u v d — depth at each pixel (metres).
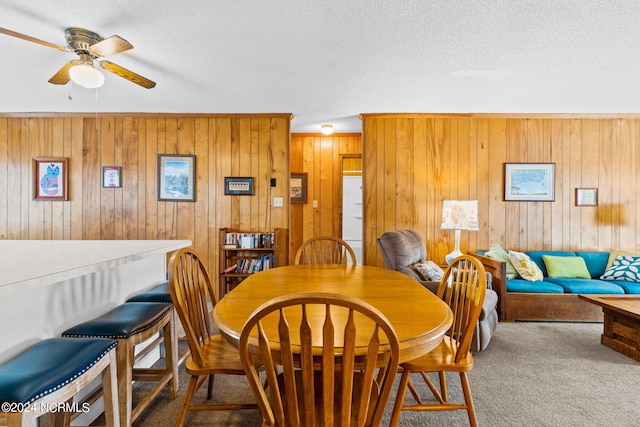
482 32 2.07
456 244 3.58
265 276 1.94
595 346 2.64
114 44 1.89
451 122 3.90
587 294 3.10
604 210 3.85
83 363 1.12
